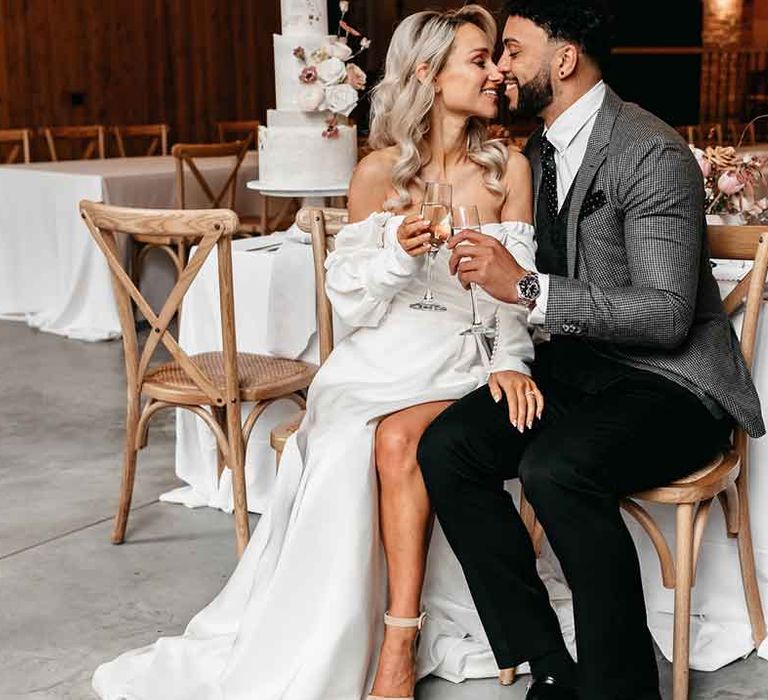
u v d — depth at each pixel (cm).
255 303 332
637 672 209
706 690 239
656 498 220
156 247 566
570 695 219
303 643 230
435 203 221
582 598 209
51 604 282
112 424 432
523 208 253
